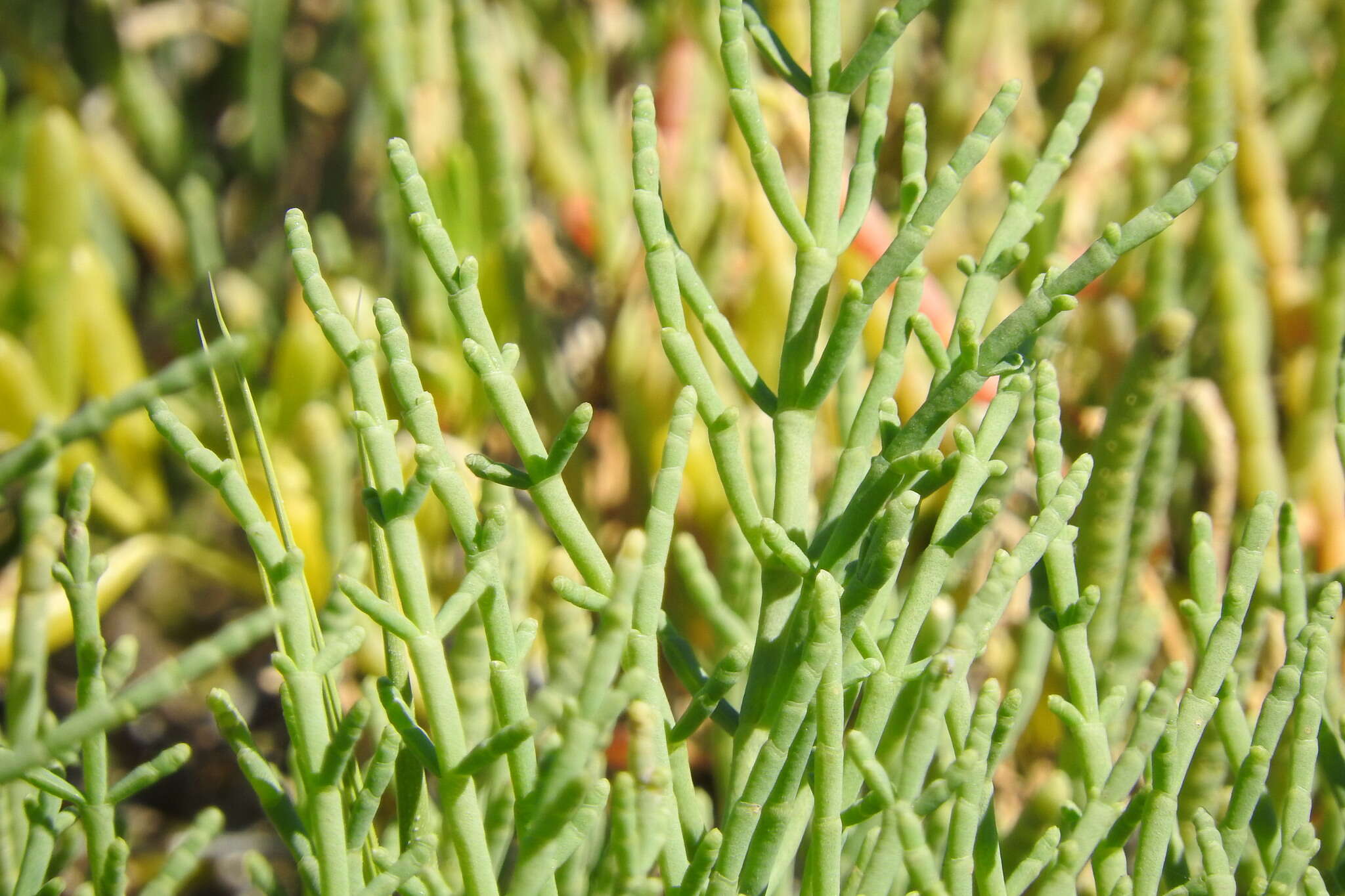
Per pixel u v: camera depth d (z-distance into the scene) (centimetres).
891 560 35
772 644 36
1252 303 44
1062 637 36
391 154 35
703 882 35
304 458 43
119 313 47
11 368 46
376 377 35
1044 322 35
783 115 46
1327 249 45
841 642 35
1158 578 44
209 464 34
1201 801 38
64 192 47
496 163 45
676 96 46
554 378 46
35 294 46
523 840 35
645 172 36
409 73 49
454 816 35
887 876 35
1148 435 38
